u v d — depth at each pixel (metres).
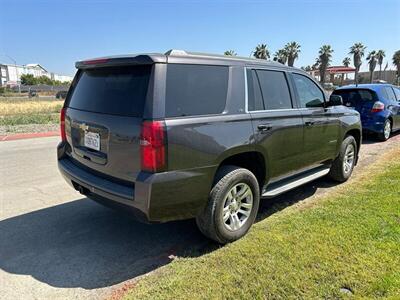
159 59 3.04
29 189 5.61
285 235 3.64
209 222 3.42
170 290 2.79
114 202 3.23
